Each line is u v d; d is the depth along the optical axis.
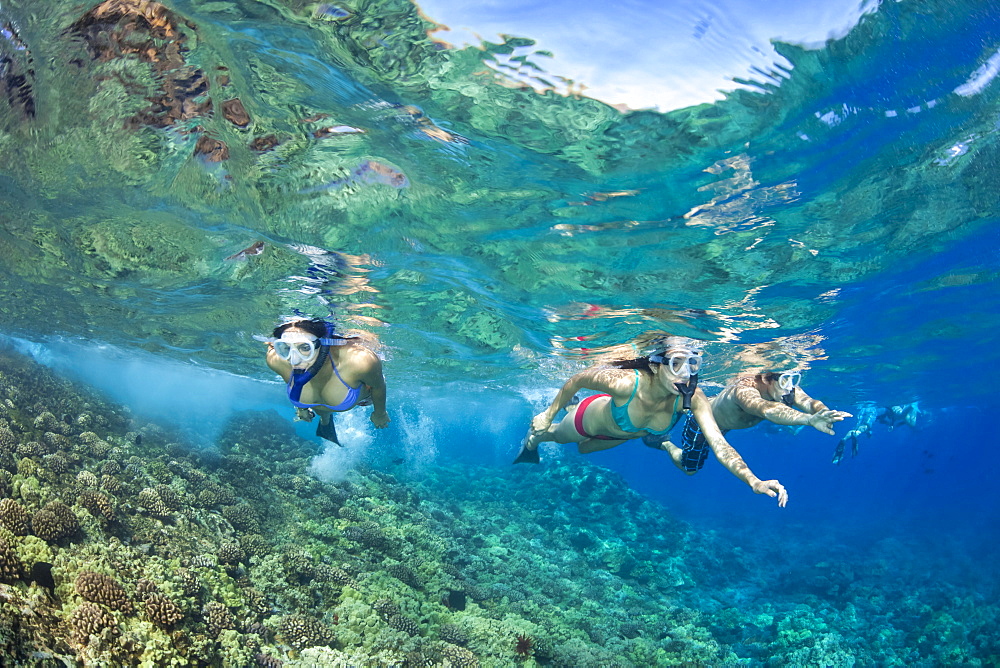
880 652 14.80
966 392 30.48
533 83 4.93
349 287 10.88
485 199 7.11
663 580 19.33
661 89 4.92
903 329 15.14
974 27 4.57
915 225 8.23
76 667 5.13
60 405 13.26
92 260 10.62
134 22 4.71
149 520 9.01
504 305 11.75
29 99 5.93
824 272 9.62
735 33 4.48
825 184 6.64
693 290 10.03
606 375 5.70
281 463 16.84
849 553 30.08
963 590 20.55
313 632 8.02
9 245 11.17
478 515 21.41
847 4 4.34
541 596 13.65
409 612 9.94
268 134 6.05
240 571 9.03
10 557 5.98
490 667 9.05
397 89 5.19
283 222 7.89
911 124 5.67
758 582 23.61
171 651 6.06
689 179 6.34
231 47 4.89
